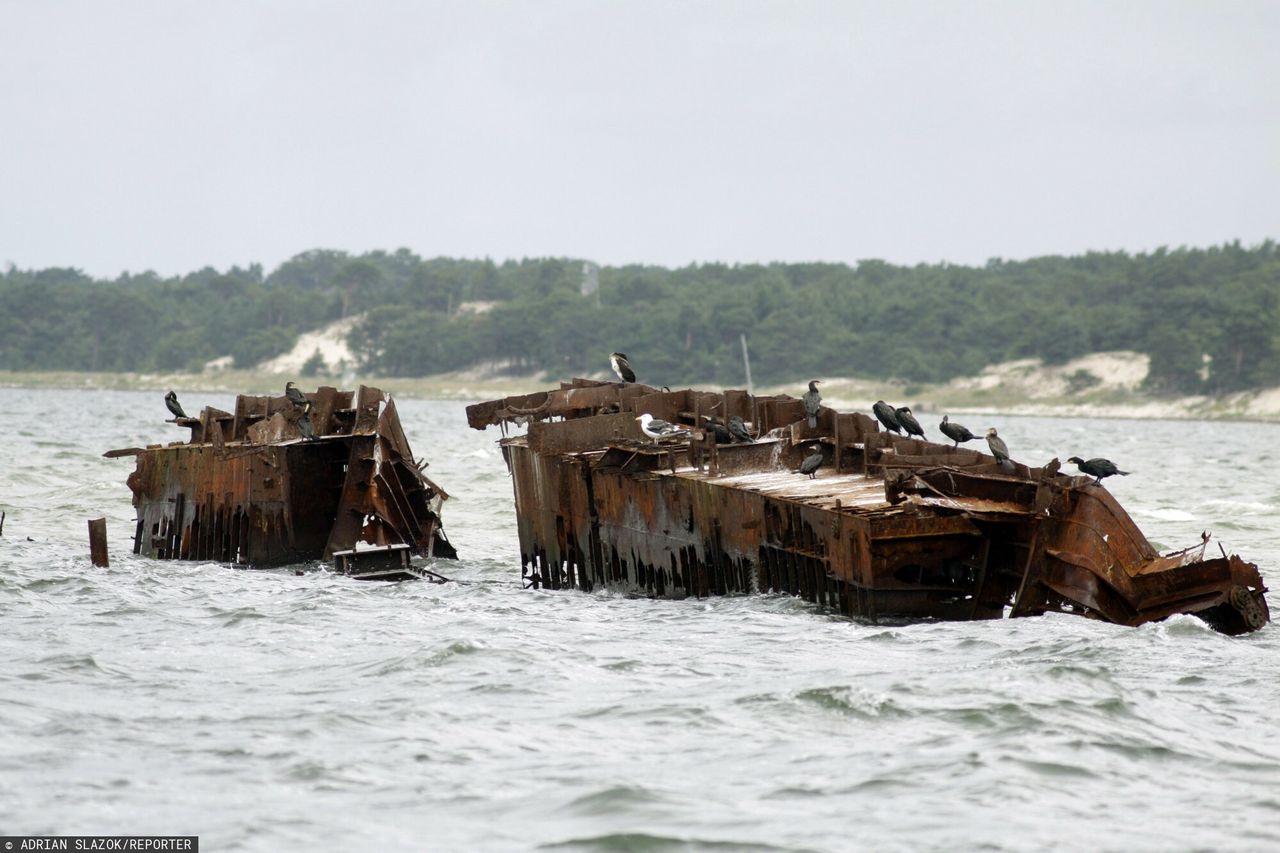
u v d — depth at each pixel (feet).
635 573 371.76
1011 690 237.66
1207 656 265.34
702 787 193.57
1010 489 297.53
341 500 417.28
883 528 286.46
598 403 445.78
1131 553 289.12
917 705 230.89
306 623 318.86
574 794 190.70
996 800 187.62
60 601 345.10
